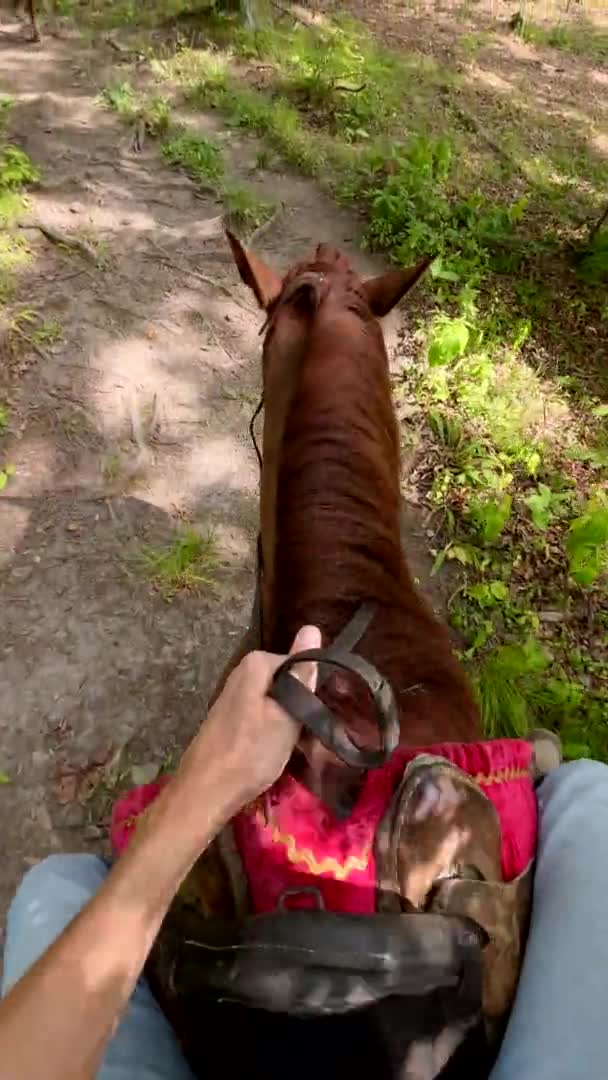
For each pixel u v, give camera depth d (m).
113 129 7.55
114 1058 1.56
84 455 4.71
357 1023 1.31
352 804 1.46
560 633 4.14
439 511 4.57
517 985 1.56
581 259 6.63
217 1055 1.40
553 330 5.91
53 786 3.47
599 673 4.01
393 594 1.94
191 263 6.12
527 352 5.66
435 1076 1.34
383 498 2.02
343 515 1.94
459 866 1.46
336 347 2.17
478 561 4.34
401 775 1.51
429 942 1.31
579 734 3.67
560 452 4.98
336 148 7.63
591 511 4.24
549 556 4.41
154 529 4.41
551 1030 1.45
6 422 4.81
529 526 4.54
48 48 8.98
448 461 4.80
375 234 6.57
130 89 8.16
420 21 11.92
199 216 6.61
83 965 1.03
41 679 3.79
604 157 9.10
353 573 1.89
